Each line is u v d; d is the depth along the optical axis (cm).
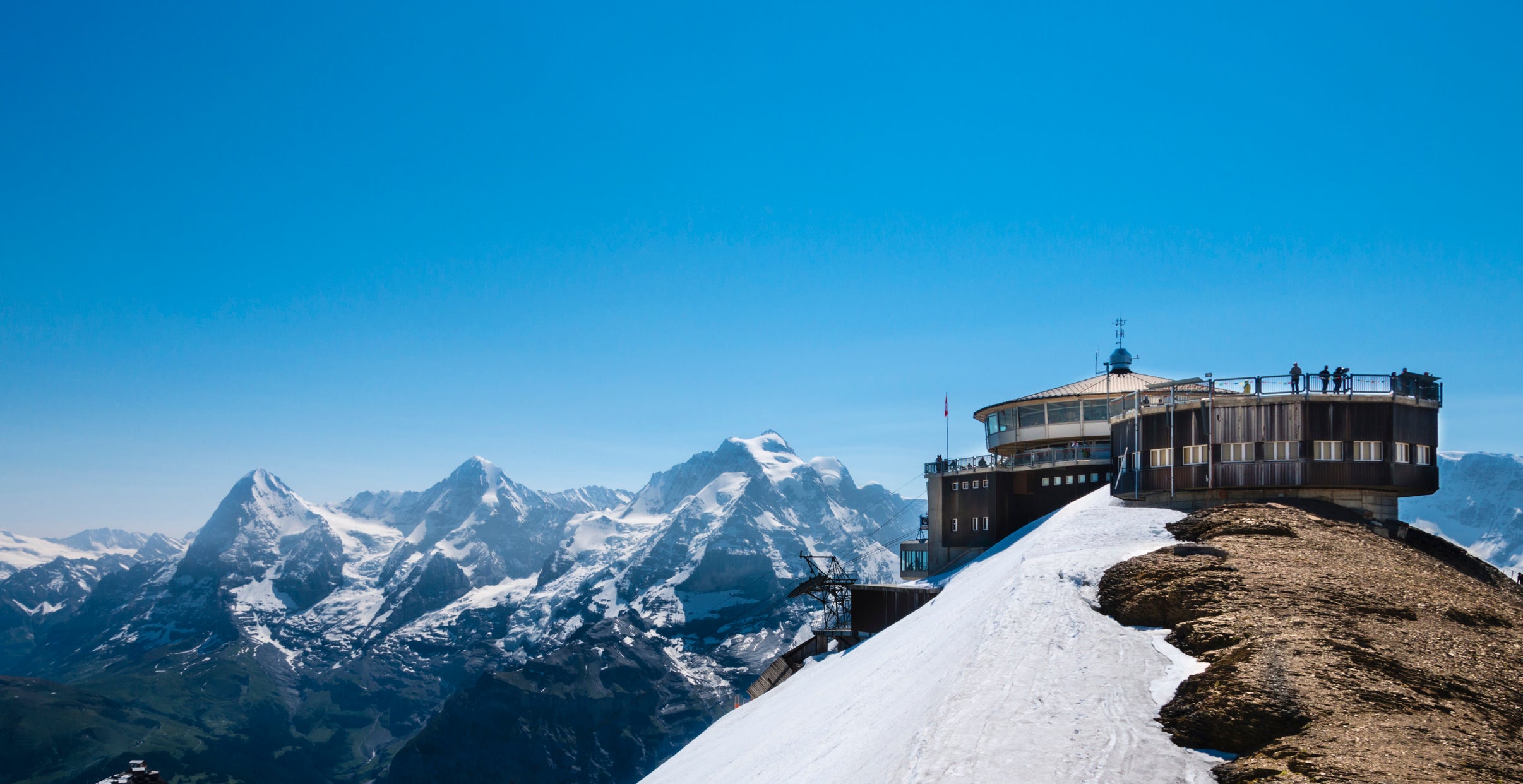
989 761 2858
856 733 4469
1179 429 6644
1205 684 3106
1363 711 2800
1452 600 4100
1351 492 6244
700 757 6562
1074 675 3519
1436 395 6481
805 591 10412
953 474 10556
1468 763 2464
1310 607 3769
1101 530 5722
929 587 8656
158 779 4734
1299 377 6281
